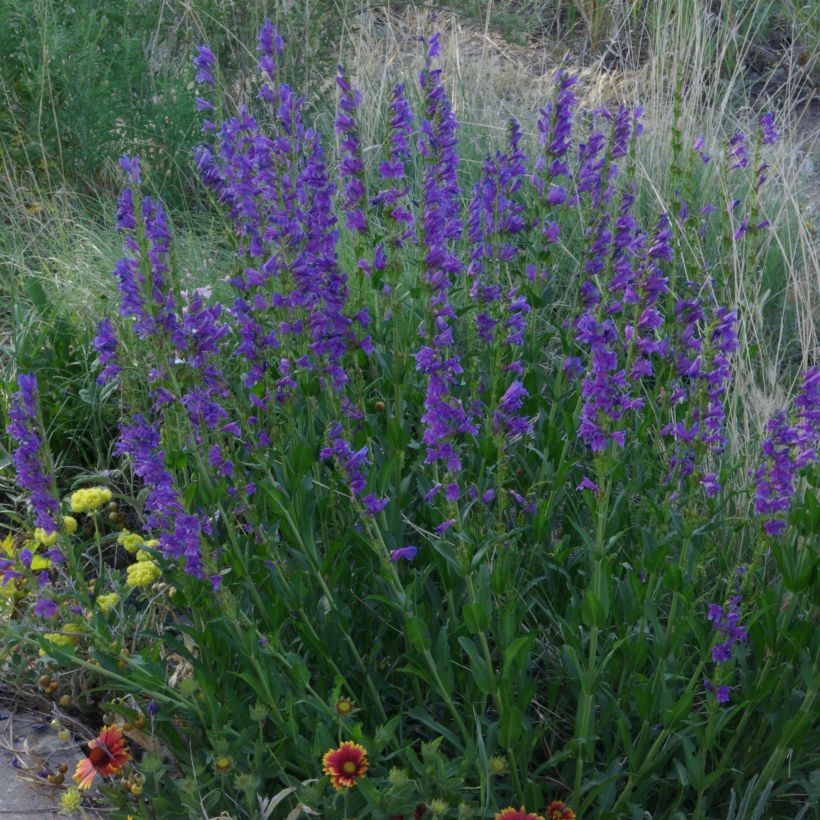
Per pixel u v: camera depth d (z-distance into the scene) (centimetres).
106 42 570
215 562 225
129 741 264
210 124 316
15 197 493
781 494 219
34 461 237
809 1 743
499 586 227
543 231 293
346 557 254
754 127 589
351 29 648
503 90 671
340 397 265
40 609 242
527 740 230
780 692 240
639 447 289
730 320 223
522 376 293
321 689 243
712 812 242
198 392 232
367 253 277
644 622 229
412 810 213
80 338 392
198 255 443
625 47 770
